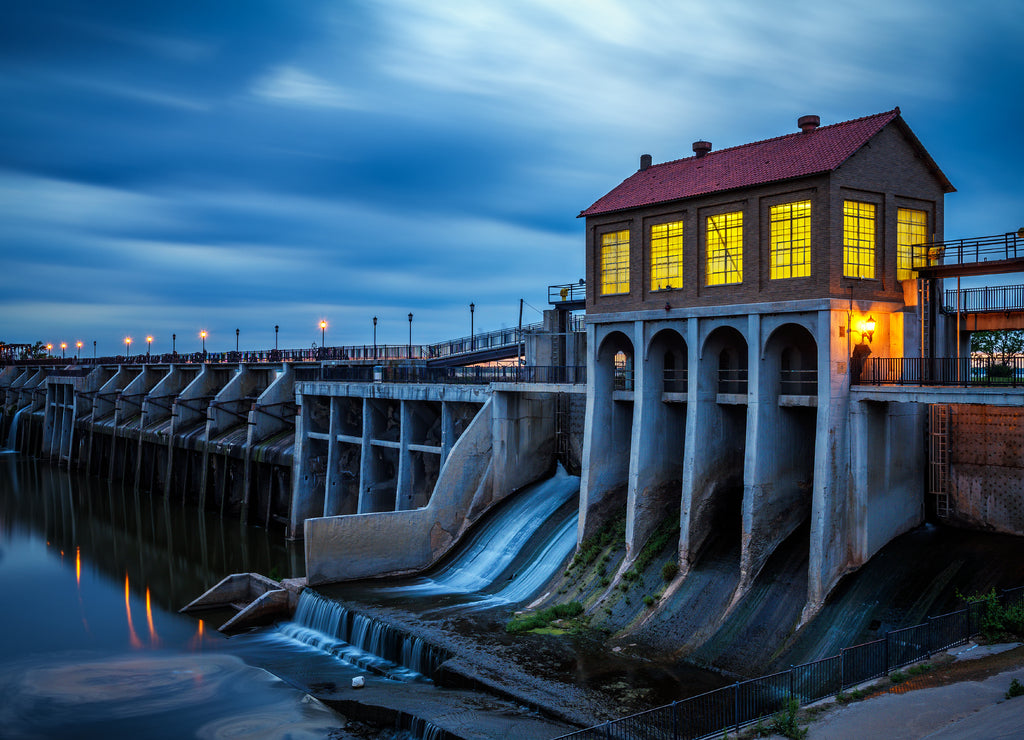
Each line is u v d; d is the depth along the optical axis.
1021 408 35.44
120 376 118.94
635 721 27.69
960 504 37.56
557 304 58.03
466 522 53.12
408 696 34.03
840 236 35.53
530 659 35.16
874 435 36.25
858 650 27.62
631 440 45.28
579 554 44.69
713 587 38.16
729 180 39.81
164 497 90.50
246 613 46.25
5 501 88.88
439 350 81.19
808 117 40.66
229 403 86.94
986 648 27.55
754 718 26.62
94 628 46.78
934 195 39.38
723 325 39.94
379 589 47.19
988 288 37.75
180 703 36.31
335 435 67.31
